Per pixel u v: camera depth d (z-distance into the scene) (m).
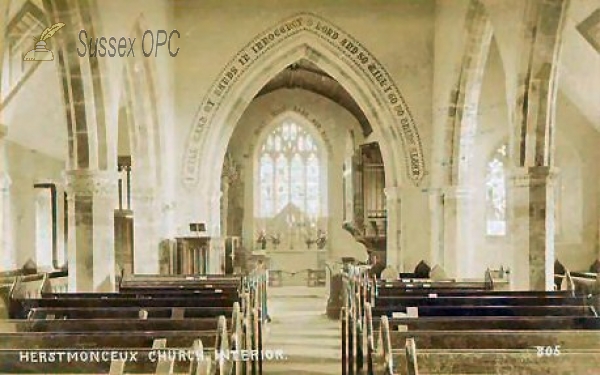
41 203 18.75
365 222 21.16
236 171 25.41
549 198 11.70
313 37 17.42
